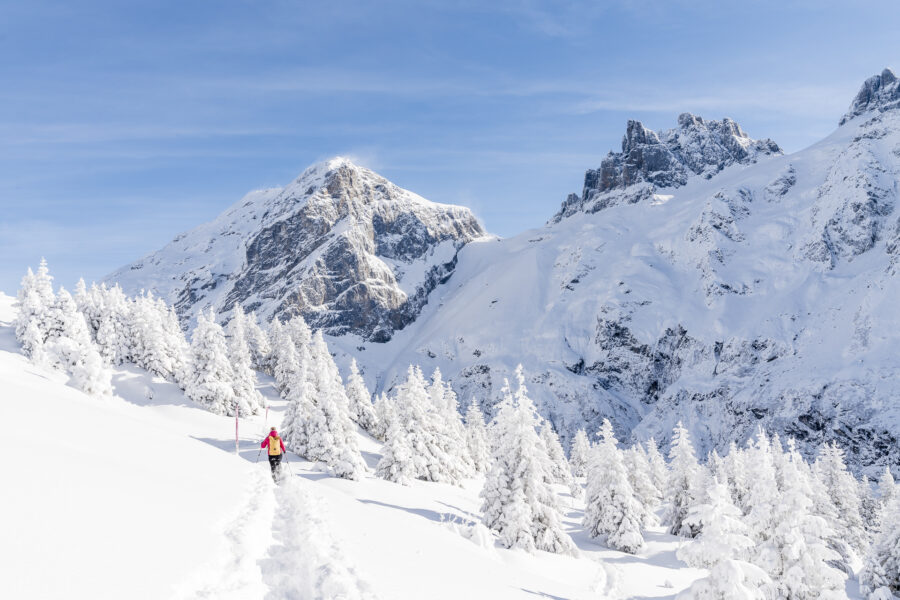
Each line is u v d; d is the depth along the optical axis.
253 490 15.95
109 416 21.06
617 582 36.72
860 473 138.12
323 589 8.19
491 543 32.88
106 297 82.25
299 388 60.44
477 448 90.81
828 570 23.86
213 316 76.19
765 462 26.77
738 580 18.61
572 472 115.12
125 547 6.57
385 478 55.06
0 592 4.27
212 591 6.53
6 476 7.68
